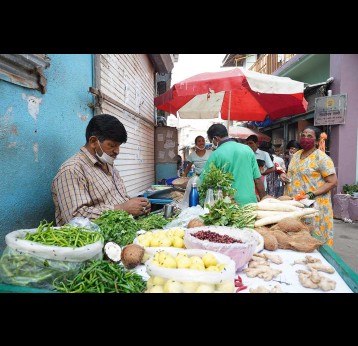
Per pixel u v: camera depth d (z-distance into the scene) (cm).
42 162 260
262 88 407
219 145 356
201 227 209
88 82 369
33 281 139
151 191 536
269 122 1469
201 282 129
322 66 1119
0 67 199
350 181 880
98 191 256
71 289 136
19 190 226
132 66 597
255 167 346
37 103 251
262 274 166
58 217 243
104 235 196
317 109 926
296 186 393
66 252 141
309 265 176
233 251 168
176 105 625
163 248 181
